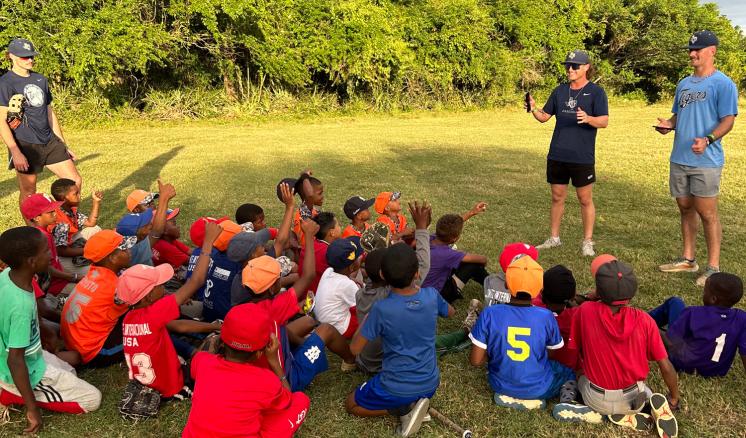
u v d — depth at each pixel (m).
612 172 10.81
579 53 5.82
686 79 5.32
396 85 24.72
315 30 21.16
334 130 18.81
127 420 3.33
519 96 28.17
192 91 21.34
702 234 6.82
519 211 8.07
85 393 3.36
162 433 3.23
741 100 33.94
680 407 3.37
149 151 13.70
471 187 9.73
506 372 3.35
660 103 33.50
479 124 21.22
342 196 9.07
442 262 4.53
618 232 6.94
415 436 3.15
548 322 3.34
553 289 3.76
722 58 34.59
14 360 3.05
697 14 33.91
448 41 24.94
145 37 17.52
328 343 3.63
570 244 6.45
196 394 2.78
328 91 24.59
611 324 3.14
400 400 3.14
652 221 7.38
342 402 3.50
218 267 4.04
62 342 3.94
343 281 3.88
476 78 26.28
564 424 3.24
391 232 5.33
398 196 5.46
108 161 12.21
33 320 3.15
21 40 5.89
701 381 3.62
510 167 11.66
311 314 4.19
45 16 15.91
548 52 29.92
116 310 3.69
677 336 3.65
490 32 27.52
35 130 6.11
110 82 18.16
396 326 3.07
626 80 33.38
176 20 18.95
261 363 3.09
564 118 5.99
